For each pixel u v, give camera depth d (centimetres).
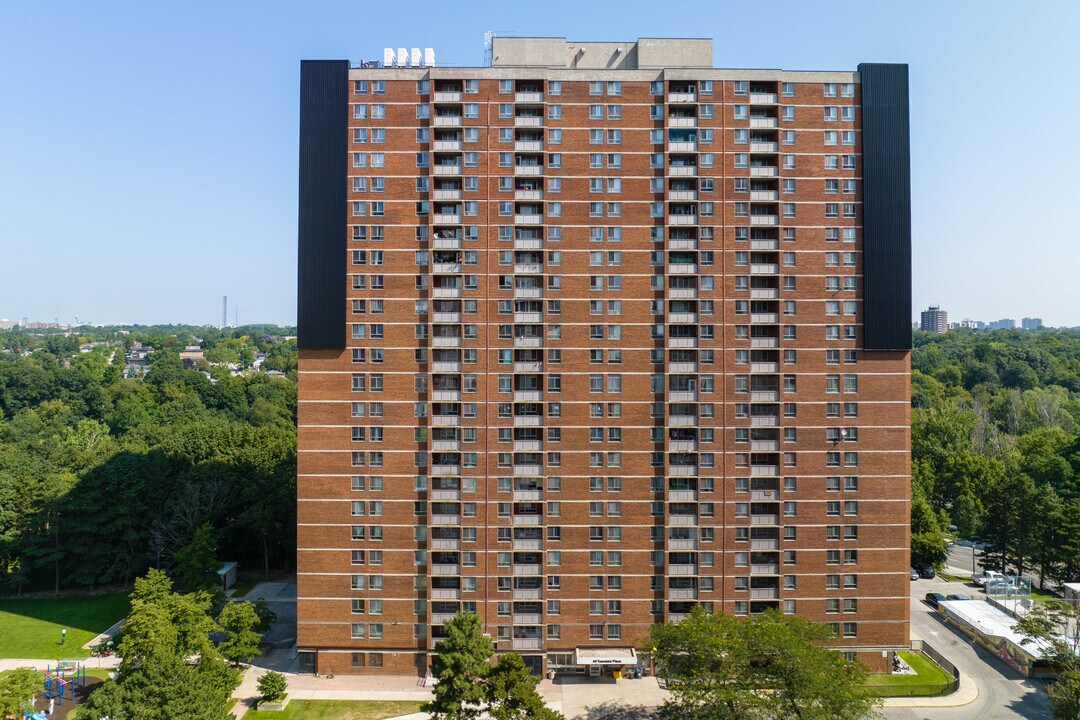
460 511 7981
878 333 8019
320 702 7406
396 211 8038
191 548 9362
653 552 8019
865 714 6153
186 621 7525
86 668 8162
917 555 11631
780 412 8044
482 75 8069
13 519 10394
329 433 8006
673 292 8038
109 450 12494
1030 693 7656
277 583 11050
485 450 7994
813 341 8069
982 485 13525
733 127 8088
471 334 8025
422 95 8044
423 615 7994
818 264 8081
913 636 9212
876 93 8081
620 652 7950
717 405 8044
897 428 8069
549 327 8038
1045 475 13600
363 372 8025
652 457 8031
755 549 8000
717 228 8075
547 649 8000
